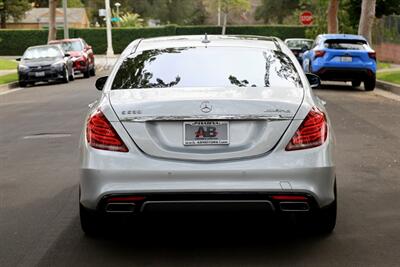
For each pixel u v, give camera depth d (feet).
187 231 22.75
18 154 38.70
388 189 28.48
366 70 77.15
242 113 18.85
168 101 19.01
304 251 20.42
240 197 18.72
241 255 20.15
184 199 18.74
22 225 23.66
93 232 21.83
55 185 30.14
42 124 51.96
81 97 74.79
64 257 20.12
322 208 19.92
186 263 19.45
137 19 271.08
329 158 19.39
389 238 21.62
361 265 19.13
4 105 70.28
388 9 140.15
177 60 21.91
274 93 19.80
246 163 18.72
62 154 38.11
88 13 339.36
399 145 39.65
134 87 20.86
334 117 52.80
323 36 81.87
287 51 22.97
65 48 114.83
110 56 200.54
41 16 297.12
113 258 19.99
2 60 167.32
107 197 18.95
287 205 18.99
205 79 20.97
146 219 24.29
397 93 74.54
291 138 18.98
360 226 22.98
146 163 18.83
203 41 23.30
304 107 19.30
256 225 23.31
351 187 28.89
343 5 145.89
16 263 19.61
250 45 22.91
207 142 18.94
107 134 19.17
